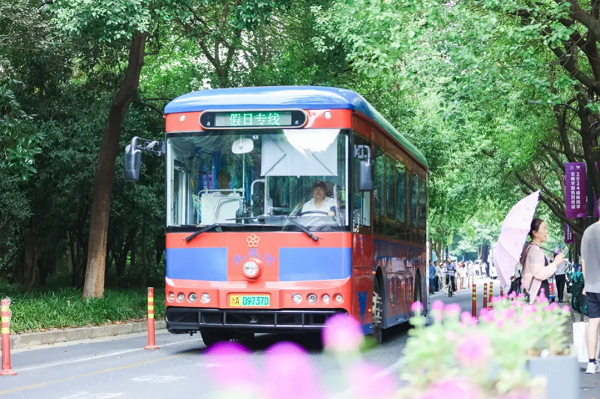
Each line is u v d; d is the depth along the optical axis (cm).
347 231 1509
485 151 5644
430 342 459
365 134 1617
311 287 1499
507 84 2270
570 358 477
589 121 3825
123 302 2655
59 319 2173
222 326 1521
